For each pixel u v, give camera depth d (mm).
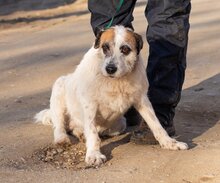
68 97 4570
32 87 6582
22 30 11891
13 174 3865
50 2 16062
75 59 8188
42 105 5758
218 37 9422
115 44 4055
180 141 4488
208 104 5578
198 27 10594
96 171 3879
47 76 7141
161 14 4277
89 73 4191
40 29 11875
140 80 4180
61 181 3719
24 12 14758
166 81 4418
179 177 3734
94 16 4727
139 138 4441
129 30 4145
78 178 3762
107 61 4031
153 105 4488
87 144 4195
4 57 8578
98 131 4508
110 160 4094
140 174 3797
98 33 4195
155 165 3939
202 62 7570
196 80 6598
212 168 3826
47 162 4168
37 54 8703
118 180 3707
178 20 4277
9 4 15844
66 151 4398
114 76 4008
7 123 5129
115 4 4633
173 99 4457
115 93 4156
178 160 4004
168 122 4527
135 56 4098
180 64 4445
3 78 7098
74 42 9727
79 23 12352
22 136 4727
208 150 4172
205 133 4711
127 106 4273
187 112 5332
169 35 4289
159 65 4367
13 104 5824
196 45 8789
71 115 4629
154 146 4367
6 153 4312
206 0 14945
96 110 4246
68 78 4641
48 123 5004
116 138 4648
